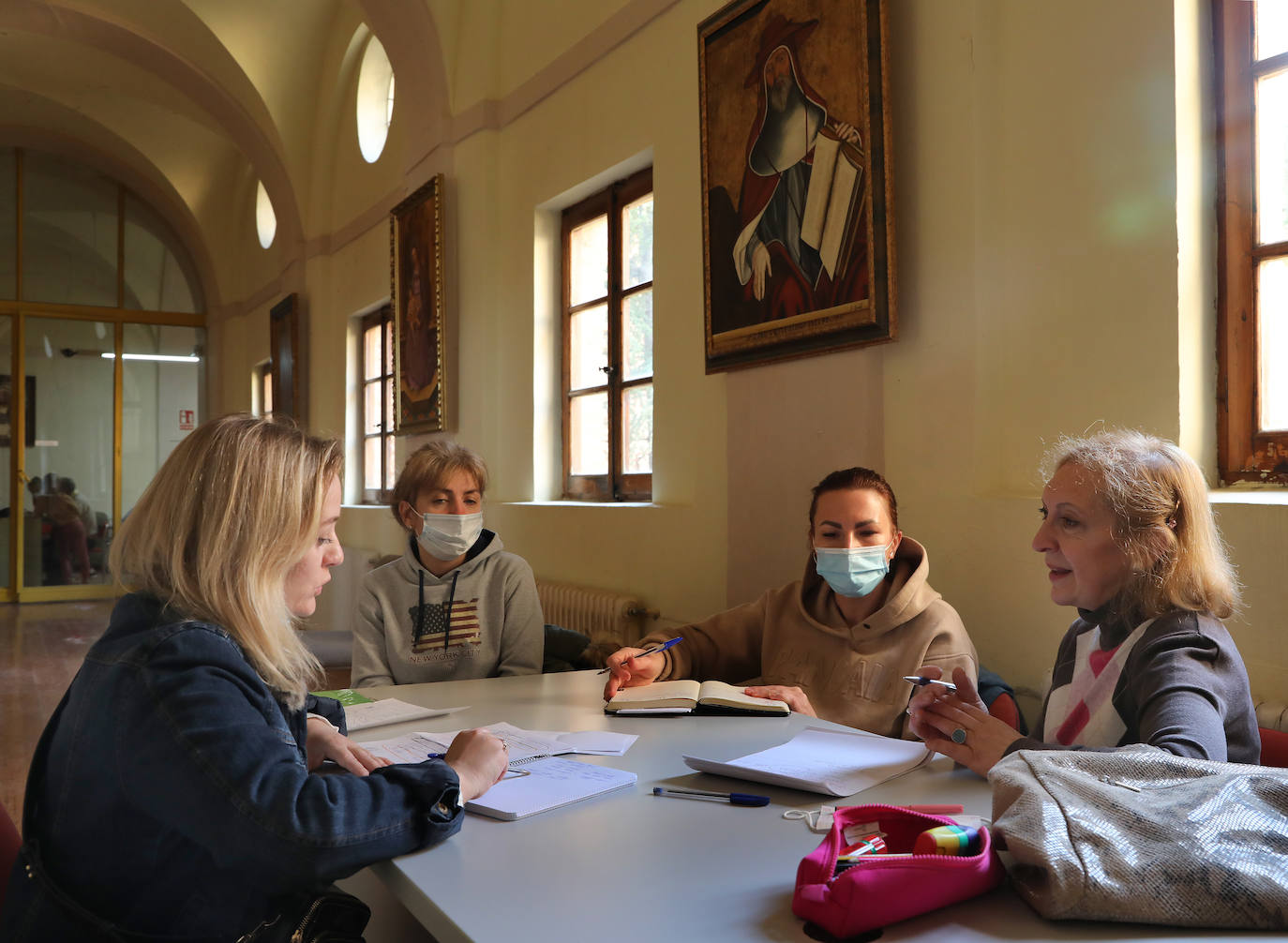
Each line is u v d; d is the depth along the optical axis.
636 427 5.31
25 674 7.33
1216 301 2.70
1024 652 2.97
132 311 12.69
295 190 9.55
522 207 6.10
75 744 1.25
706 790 1.66
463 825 1.47
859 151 3.44
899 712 2.48
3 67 10.06
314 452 1.43
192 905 1.24
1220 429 2.69
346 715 2.20
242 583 1.33
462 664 3.16
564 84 5.60
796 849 1.36
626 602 4.73
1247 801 1.14
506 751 1.67
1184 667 1.56
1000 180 3.15
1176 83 2.65
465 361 6.57
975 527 3.15
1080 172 2.89
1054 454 2.02
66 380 12.40
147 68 9.23
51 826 1.26
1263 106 2.65
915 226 3.41
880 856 1.14
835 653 2.68
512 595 3.25
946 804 1.49
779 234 3.85
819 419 3.73
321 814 1.22
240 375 12.53
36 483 12.20
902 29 3.46
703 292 4.43
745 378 4.15
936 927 1.08
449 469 3.16
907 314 3.44
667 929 1.09
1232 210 2.67
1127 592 1.75
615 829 1.45
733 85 4.09
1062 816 1.15
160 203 12.64
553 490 6.05
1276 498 2.46
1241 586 2.42
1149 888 1.06
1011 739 1.58
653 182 4.81
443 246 6.63
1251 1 2.65
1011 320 3.10
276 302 11.05
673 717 2.29
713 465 4.40
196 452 1.37
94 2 8.30
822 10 3.60
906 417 3.44
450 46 6.58
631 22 4.94
